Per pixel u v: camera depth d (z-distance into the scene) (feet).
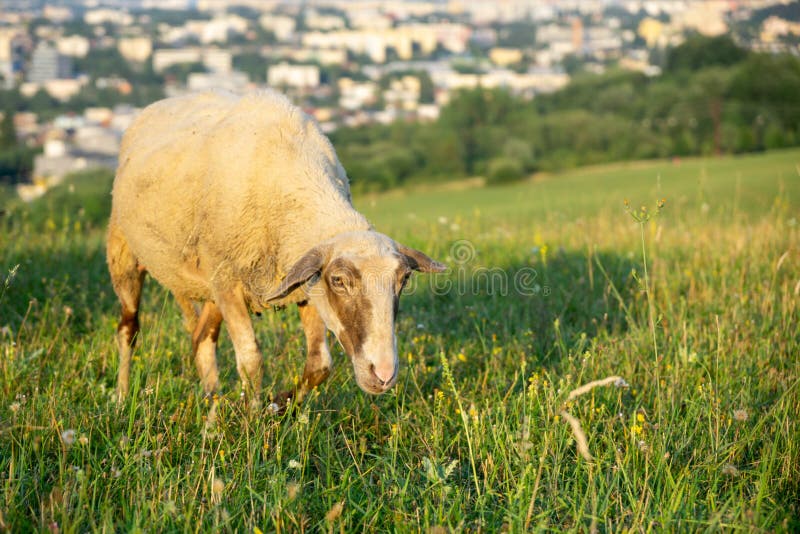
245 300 16.42
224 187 15.88
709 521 11.31
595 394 15.94
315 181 15.74
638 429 13.52
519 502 11.75
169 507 11.15
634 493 12.45
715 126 257.55
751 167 182.09
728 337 18.83
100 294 23.18
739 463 13.80
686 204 46.75
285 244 15.51
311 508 12.29
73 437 12.25
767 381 16.62
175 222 16.98
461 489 12.92
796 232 29.86
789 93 266.16
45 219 35.14
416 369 17.13
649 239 31.65
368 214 49.75
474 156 268.82
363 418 15.51
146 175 17.42
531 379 15.10
